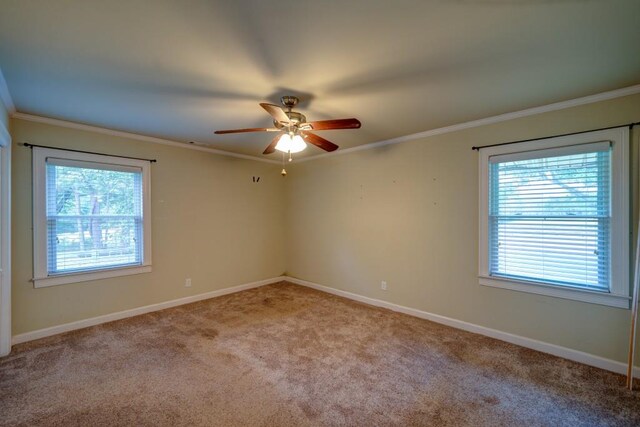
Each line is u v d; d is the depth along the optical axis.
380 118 3.03
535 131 2.77
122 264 3.60
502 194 3.00
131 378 2.30
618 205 2.38
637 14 1.44
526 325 2.85
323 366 2.49
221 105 2.65
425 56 1.85
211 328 3.29
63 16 1.46
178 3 1.37
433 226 3.50
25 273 2.95
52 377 2.30
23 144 2.93
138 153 3.70
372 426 1.81
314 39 1.66
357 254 4.33
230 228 4.70
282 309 3.93
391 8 1.40
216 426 1.80
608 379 2.30
